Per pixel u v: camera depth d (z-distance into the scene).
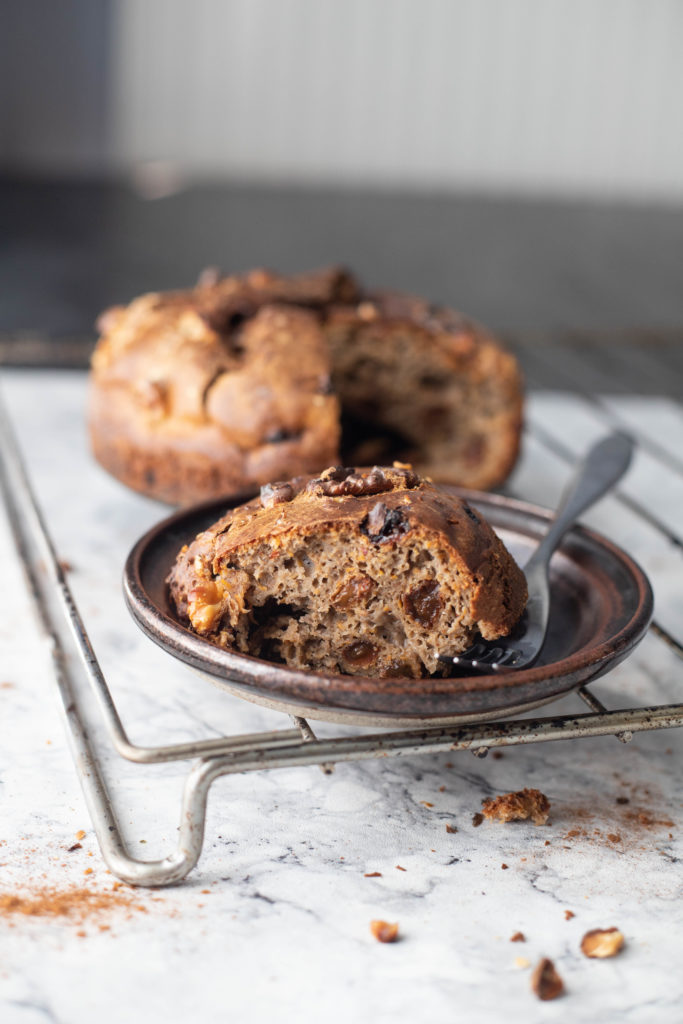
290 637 0.52
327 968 0.47
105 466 0.71
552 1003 0.47
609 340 1.04
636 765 0.56
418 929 0.49
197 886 0.50
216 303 0.72
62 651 0.60
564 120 2.90
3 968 0.47
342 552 0.51
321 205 2.50
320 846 0.52
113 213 2.21
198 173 2.73
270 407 0.67
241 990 0.46
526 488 0.79
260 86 2.70
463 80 2.82
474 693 0.48
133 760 0.48
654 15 2.83
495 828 0.53
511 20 2.78
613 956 0.48
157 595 0.53
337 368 0.77
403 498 0.52
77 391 0.93
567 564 0.58
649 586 0.54
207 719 0.57
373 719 0.48
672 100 2.91
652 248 2.30
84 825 0.52
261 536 0.51
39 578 0.67
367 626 0.52
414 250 2.15
